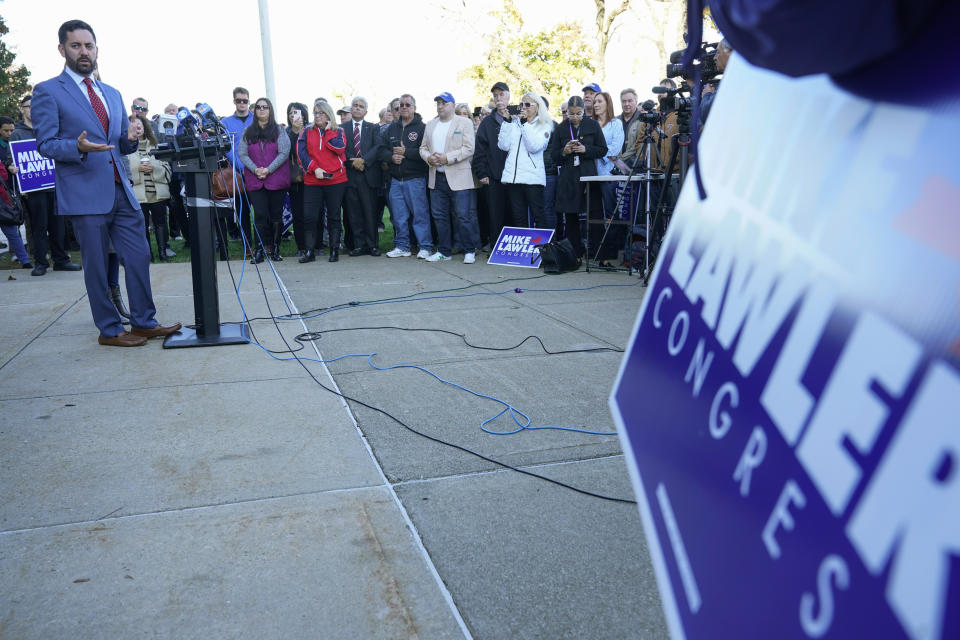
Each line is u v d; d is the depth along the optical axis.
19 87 25.28
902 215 0.48
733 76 0.83
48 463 2.79
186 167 4.42
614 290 6.32
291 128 8.83
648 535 0.74
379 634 1.77
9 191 7.98
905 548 0.41
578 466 2.74
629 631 1.77
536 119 7.78
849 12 0.49
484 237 9.23
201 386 3.76
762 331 0.62
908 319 0.45
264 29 11.70
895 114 0.51
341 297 6.21
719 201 0.77
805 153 0.62
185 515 2.37
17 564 2.08
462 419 3.25
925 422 0.42
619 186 7.31
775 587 0.52
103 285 4.56
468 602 1.89
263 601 1.90
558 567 2.05
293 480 2.63
